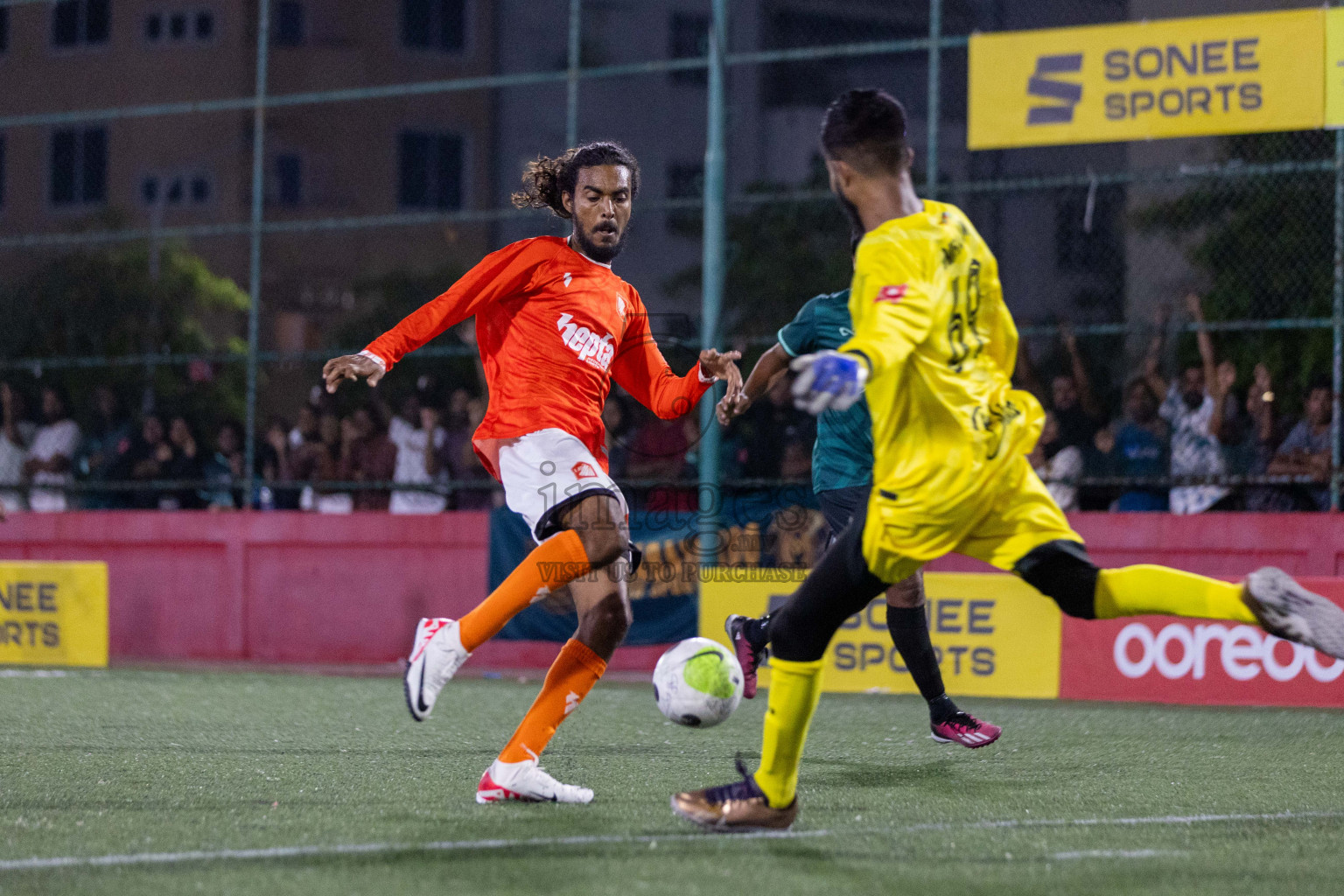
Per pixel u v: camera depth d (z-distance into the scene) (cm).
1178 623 1677
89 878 720
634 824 862
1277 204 2155
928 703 1252
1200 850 807
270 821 870
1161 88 1906
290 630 2339
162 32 4959
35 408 2725
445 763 1131
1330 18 1848
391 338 934
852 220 803
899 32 5028
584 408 964
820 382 671
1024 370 2089
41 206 4991
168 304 3056
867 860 769
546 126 5056
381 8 4988
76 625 2108
